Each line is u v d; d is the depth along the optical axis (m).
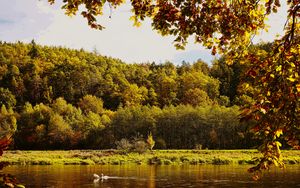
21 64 155.50
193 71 163.38
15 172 44.28
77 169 49.16
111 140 94.12
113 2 6.37
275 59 7.05
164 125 95.75
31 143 100.25
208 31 6.74
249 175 39.59
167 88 149.62
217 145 91.06
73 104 144.00
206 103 132.38
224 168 49.66
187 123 94.50
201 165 56.34
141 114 97.19
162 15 6.55
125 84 145.62
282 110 6.70
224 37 7.00
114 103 142.00
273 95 6.78
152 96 145.62
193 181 34.78
